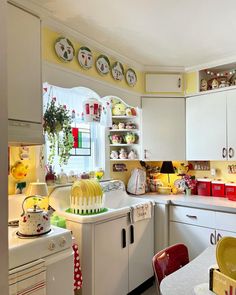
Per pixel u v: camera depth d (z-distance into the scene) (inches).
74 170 105.0
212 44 95.7
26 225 59.7
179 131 121.0
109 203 108.3
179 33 86.4
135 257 96.3
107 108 113.7
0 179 31.0
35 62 66.3
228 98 108.9
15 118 60.9
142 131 120.9
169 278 45.1
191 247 104.3
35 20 66.9
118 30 84.6
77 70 88.7
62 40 83.1
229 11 72.6
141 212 99.0
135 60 112.9
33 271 54.9
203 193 118.7
